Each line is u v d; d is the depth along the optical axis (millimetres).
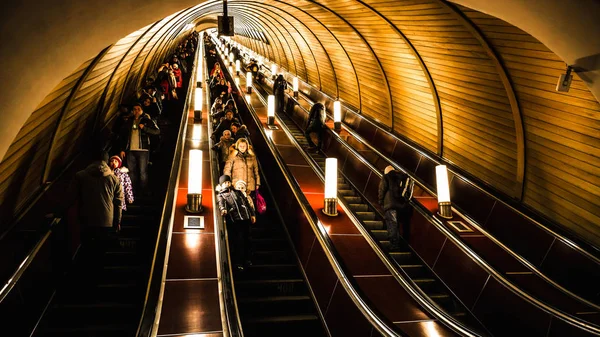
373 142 12672
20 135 4789
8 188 5113
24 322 4250
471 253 6203
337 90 17125
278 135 11781
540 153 7074
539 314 5191
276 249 7484
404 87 11055
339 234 6977
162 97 12500
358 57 13117
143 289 5141
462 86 8539
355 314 5113
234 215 6051
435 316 5305
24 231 5098
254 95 17016
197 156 6668
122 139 7434
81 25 2979
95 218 5031
